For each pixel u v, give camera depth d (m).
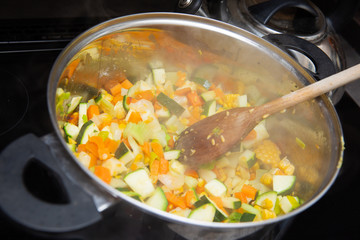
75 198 0.29
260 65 0.43
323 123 0.39
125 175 0.40
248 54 0.43
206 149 0.42
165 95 0.49
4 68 0.44
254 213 0.40
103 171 0.39
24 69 0.44
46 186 0.37
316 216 0.45
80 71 0.41
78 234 0.30
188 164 0.43
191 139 0.43
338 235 0.43
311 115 0.41
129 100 0.47
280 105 0.39
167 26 0.41
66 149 0.29
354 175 0.47
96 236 0.32
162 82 0.50
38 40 0.47
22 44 0.47
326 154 0.38
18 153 0.29
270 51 0.41
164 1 0.58
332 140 0.38
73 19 0.52
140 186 0.39
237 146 0.47
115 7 0.55
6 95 0.42
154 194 0.39
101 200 0.30
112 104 0.47
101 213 0.30
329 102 0.38
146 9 0.57
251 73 0.46
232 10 0.47
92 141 0.41
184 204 0.41
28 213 0.27
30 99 0.42
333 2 0.57
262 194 0.42
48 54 0.46
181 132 0.46
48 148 0.30
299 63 0.40
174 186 0.42
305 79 0.40
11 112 0.41
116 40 0.41
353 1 0.48
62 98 0.39
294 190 0.44
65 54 0.36
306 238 0.43
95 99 0.47
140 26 0.41
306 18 0.48
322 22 0.48
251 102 0.50
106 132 0.42
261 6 0.46
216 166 0.45
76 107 0.44
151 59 0.47
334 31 0.50
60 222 0.27
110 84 0.48
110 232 0.32
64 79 0.38
